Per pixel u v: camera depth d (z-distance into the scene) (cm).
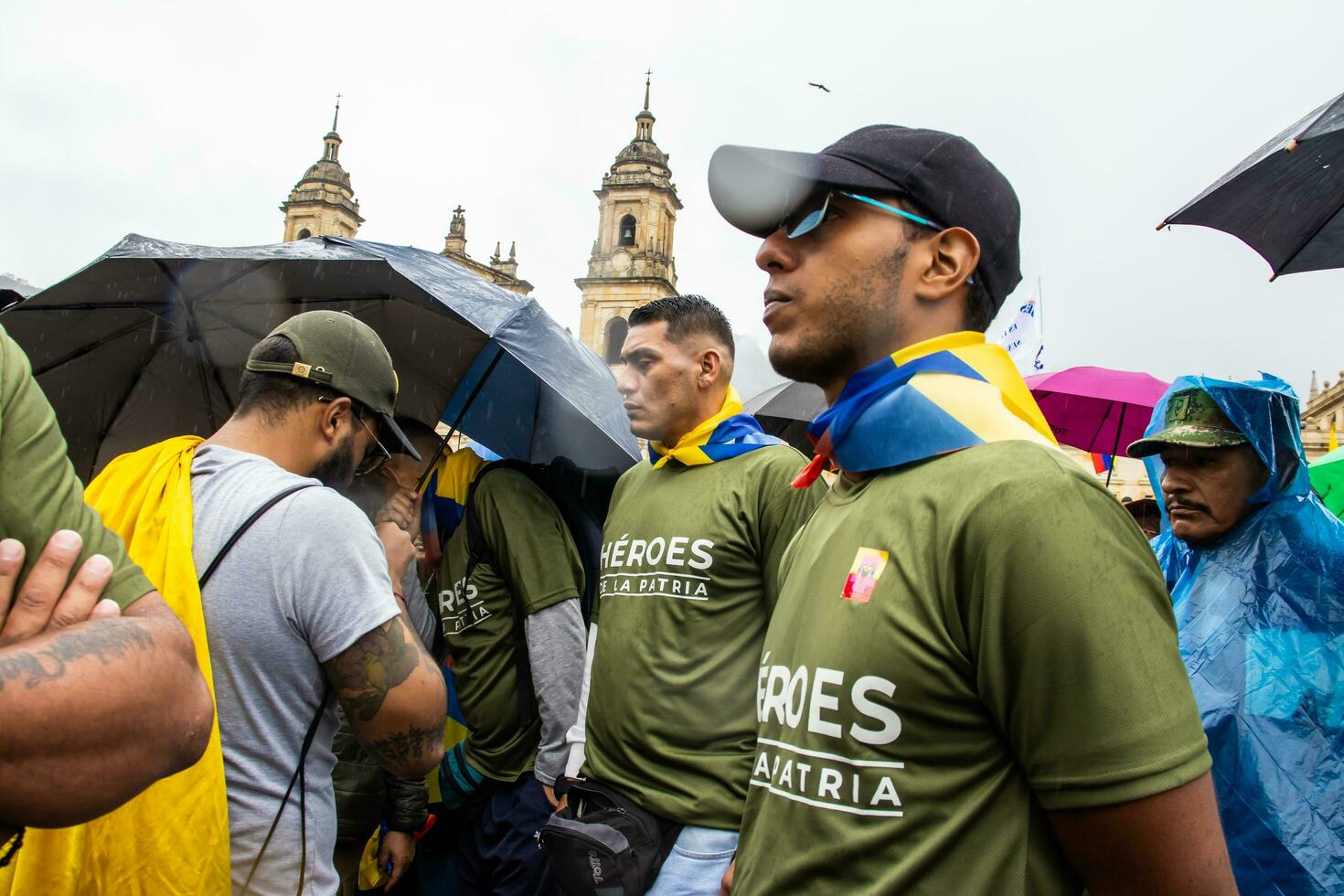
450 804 324
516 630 322
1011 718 111
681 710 238
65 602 106
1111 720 104
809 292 142
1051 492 111
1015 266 151
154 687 108
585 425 359
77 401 346
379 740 185
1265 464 235
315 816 184
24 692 95
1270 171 285
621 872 219
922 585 117
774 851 125
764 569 249
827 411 149
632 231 3578
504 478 331
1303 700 216
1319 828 206
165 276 321
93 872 156
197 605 169
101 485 189
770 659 141
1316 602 223
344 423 208
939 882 111
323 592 179
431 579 362
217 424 367
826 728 121
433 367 379
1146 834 102
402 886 332
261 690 175
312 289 352
